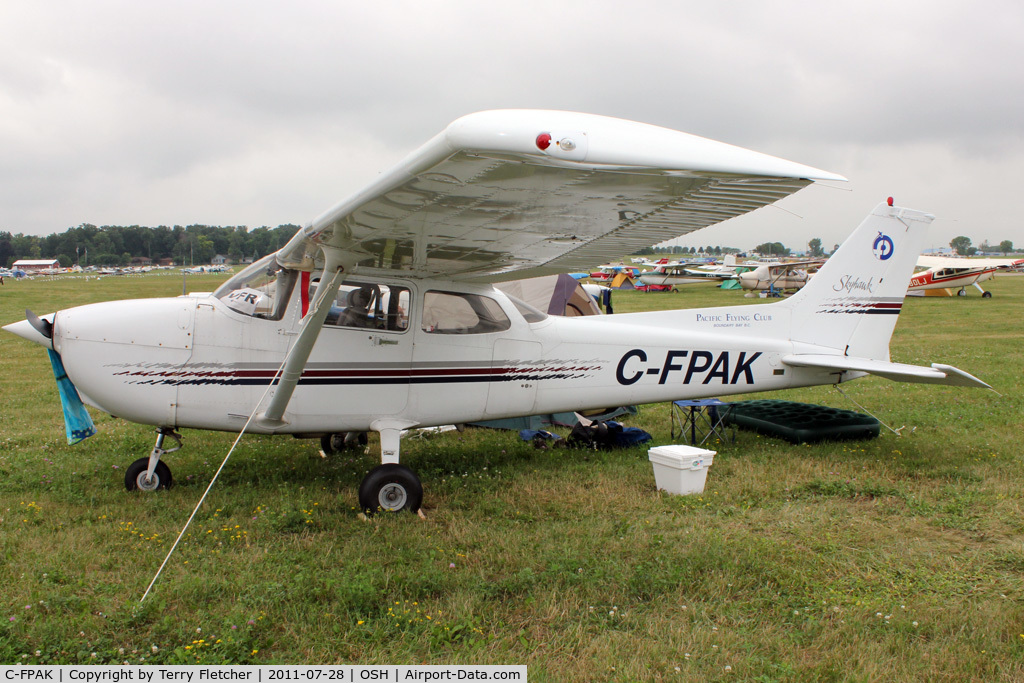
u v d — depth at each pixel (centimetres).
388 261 495
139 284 5294
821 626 333
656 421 834
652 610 347
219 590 356
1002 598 360
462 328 561
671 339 625
